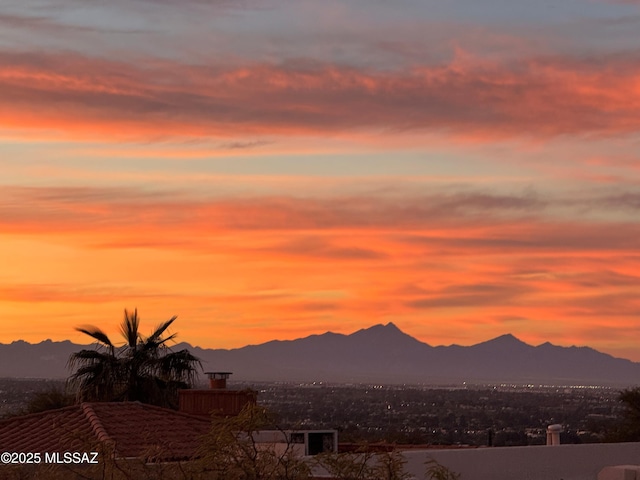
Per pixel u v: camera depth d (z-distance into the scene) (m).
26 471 15.55
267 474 12.83
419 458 20.41
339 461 13.27
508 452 21.92
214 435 12.77
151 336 41.06
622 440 53.84
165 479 13.35
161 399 40.34
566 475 22.88
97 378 40.09
